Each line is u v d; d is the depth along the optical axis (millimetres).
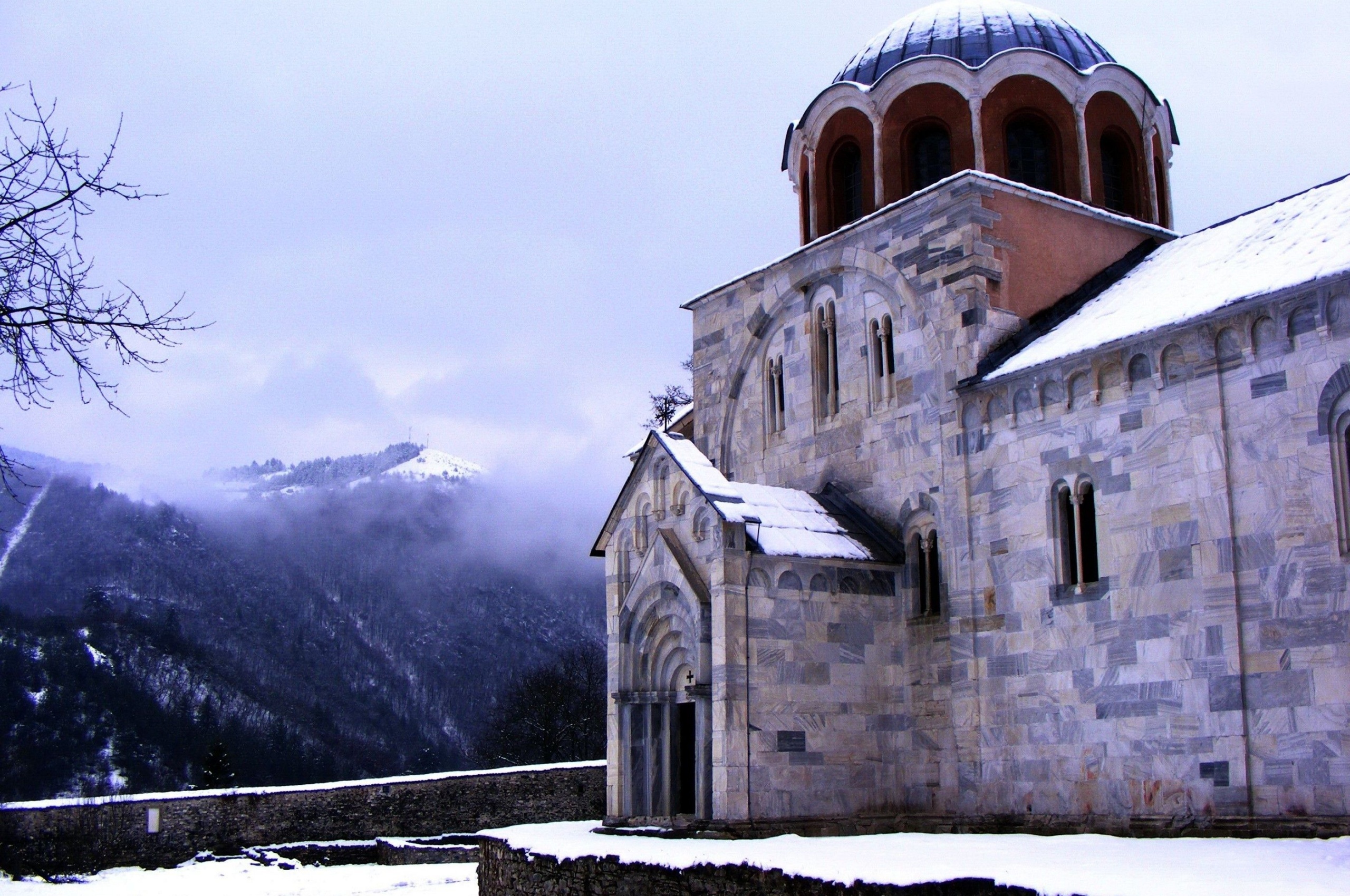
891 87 36312
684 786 31969
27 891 40844
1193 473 25328
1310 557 23250
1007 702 28625
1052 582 27938
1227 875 16688
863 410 34000
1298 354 23875
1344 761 22297
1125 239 34438
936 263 32094
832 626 30953
